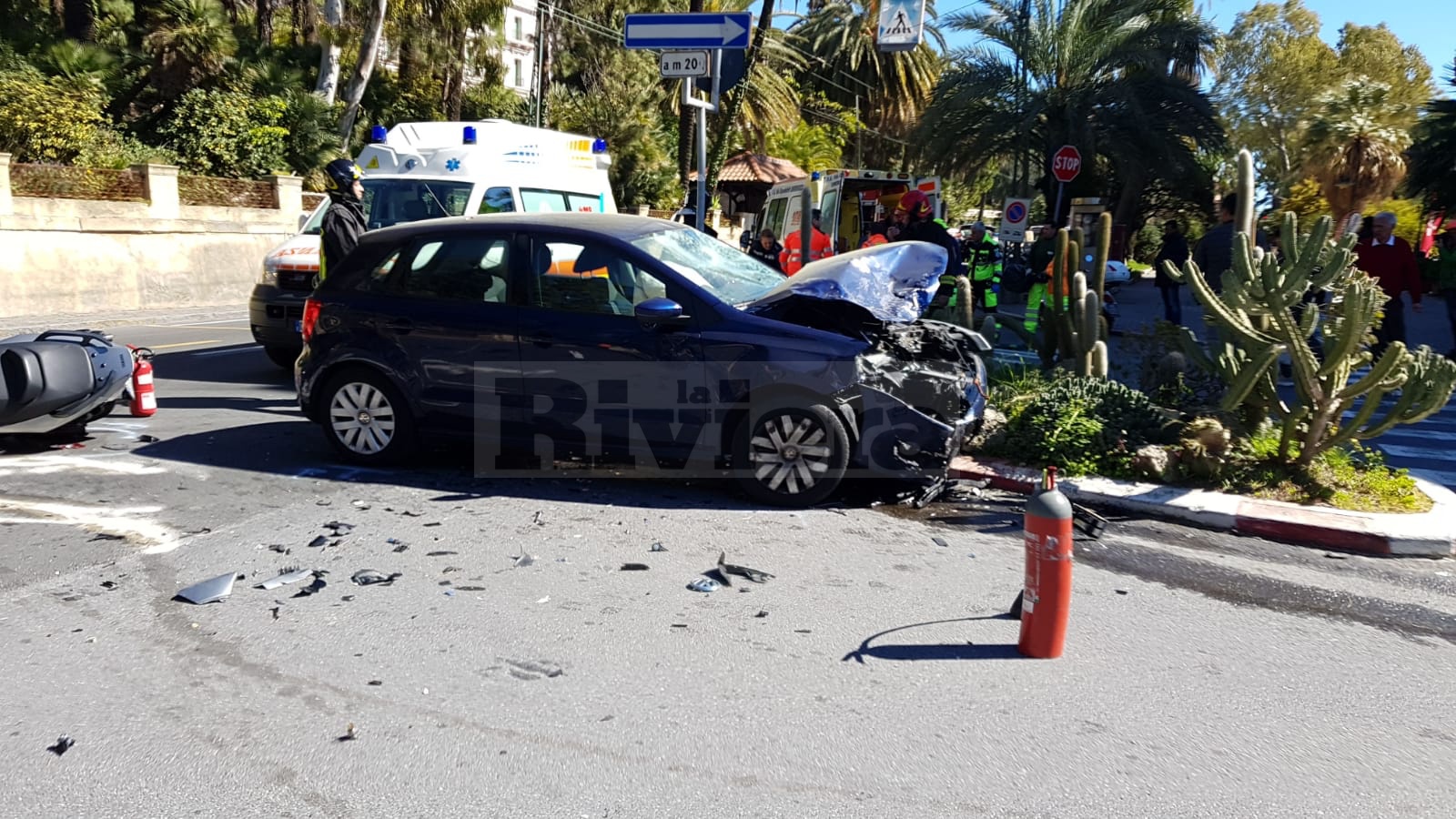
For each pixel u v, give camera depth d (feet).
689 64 36.04
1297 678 13.57
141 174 61.72
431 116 106.63
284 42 97.35
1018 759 11.35
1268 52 135.85
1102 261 27.63
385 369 21.83
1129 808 10.45
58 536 17.70
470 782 10.73
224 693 12.49
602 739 11.60
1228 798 10.68
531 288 21.11
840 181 56.29
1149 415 23.11
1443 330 53.52
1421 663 14.15
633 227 22.11
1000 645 14.28
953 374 21.18
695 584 16.16
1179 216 109.19
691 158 98.43
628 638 14.21
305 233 34.53
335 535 18.02
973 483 22.18
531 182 35.09
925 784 10.83
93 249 58.95
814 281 20.43
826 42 133.18
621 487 21.43
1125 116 85.97
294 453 23.53
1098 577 17.19
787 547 18.06
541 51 115.75
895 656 13.87
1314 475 20.92
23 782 10.64
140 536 17.79
